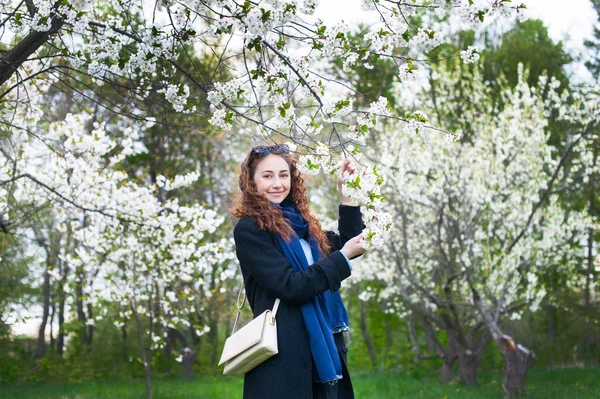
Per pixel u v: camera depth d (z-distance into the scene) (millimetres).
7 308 14711
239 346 2674
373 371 20094
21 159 8648
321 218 15906
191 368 19625
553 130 17516
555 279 18109
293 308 2740
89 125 12562
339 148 3250
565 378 13820
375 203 2748
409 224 13945
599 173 14688
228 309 18688
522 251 12078
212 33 3562
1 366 18328
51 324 21938
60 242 14445
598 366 17047
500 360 19609
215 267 15906
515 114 12969
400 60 3621
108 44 3988
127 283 11219
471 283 11594
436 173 13094
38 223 8453
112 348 20359
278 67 3566
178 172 18844
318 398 2777
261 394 2656
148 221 9742
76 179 9047
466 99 14531
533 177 12453
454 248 13094
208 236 16500
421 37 3443
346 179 2852
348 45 3457
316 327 2699
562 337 19297
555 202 13359
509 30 21109
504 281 11555
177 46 3811
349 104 3410
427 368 19562
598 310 18172
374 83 15328
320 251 2918
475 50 3469
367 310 20750
